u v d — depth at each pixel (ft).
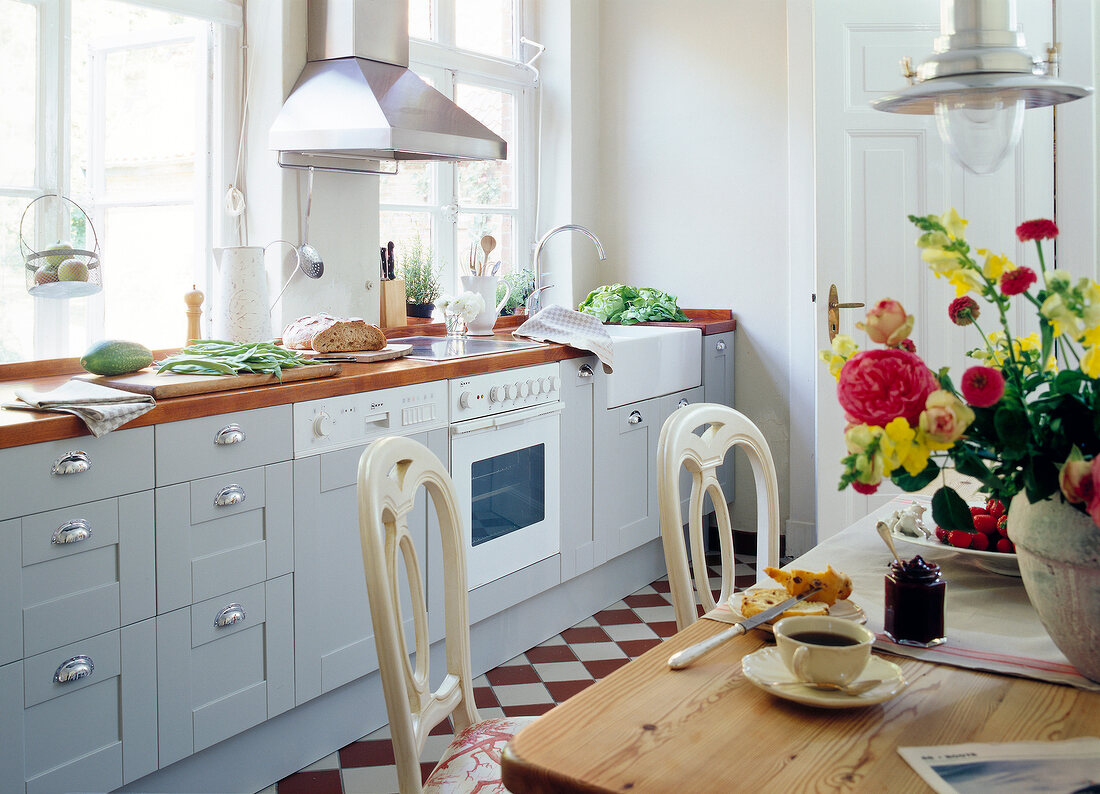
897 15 11.30
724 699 3.52
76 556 6.44
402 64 11.03
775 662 3.76
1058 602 3.51
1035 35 11.05
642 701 3.51
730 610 4.51
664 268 15.29
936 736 3.21
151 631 6.92
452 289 13.82
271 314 10.37
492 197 14.62
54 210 8.93
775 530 6.28
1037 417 3.32
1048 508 3.46
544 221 15.30
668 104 15.07
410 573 5.00
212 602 7.34
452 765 4.94
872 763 3.02
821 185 11.56
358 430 8.54
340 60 10.43
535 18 15.06
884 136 11.44
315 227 10.72
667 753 3.11
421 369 9.14
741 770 2.98
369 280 11.48
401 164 12.94
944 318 11.50
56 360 8.71
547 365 10.94
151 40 9.88
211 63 10.39
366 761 8.50
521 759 3.08
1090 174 11.03
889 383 3.23
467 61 13.78
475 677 10.19
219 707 7.44
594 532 11.91
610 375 12.00
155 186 10.03
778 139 14.24
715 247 14.85
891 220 11.51
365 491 4.41
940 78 4.86
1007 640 4.08
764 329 14.55
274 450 7.75
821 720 3.33
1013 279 3.34
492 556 10.16
